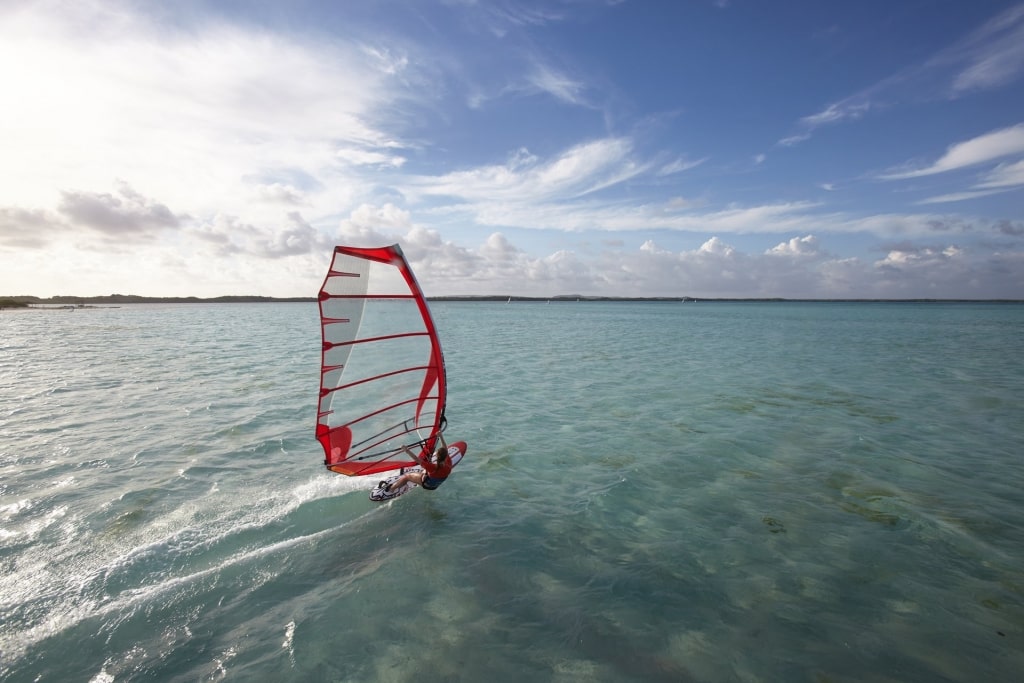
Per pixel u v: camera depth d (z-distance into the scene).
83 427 11.77
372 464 7.83
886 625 5.11
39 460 9.52
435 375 7.81
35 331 45.09
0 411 13.30
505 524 7.27
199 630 5.00
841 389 16.83
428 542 6.75
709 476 9.08
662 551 6.54
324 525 7.18
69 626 5.02
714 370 20.97
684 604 5.46
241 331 44.59
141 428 11.70
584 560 6.34
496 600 5.52
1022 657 4.65
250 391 15.90
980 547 6.59
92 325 55.09
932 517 7.43
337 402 6.86
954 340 35.62
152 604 5.38
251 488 8.34
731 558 6.38
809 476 9.06
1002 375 19.77
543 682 4.36
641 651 4.75
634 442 11.02
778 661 4.63
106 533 6.80
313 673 4.45
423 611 5.32
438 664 4.57
